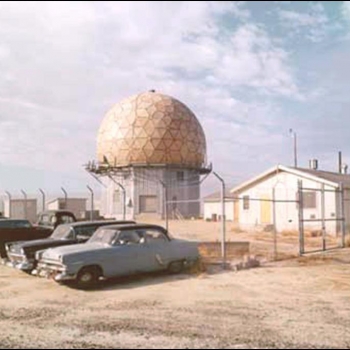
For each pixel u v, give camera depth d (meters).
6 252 16.27
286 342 7.05
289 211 31.62
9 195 30.81
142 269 13.06
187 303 9.88
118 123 51.03
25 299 10.56
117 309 9.42
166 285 12.12
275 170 32.16
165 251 13.62
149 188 50.72
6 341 7.23
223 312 9.02
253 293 10.91
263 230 31.55
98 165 52.78
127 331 7.74
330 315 8.77
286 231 30.58
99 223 15.26
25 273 14.41
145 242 13.31
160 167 50.34
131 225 13.64
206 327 7.93
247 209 33.94
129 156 50.31
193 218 50.84
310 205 30.48
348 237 24.70
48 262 12.38
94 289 11.77
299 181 25.92
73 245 13.14
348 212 30.61
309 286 11.79
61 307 9.68
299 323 8.18
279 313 8.93
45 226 18.89
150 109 50.50
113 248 12.61
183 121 51.06
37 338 7.39
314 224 30.17
